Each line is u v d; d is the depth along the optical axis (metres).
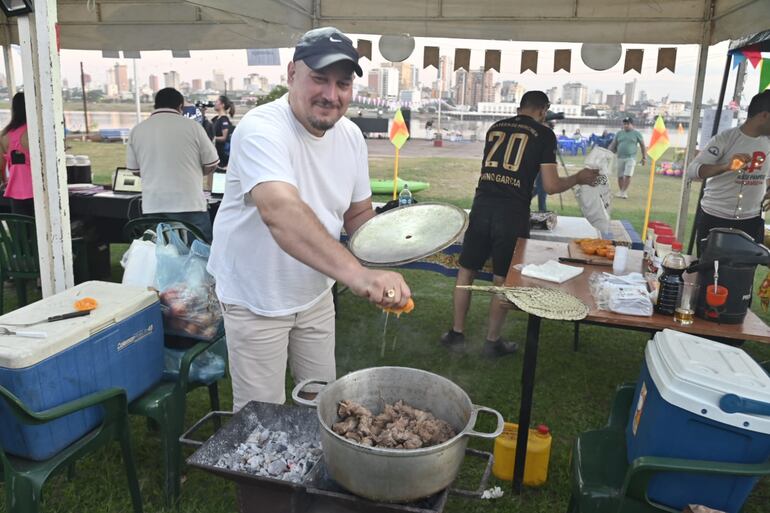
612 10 4.76
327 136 1.87
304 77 1.65
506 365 3.78
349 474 1.20
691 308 2.22
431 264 4.27
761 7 3.87
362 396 1.55
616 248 2.86
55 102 2.27
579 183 3.74
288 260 1.89
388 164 16.73
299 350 2.14
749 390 1.50
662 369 1.65
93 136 22.23
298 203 1.43
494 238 3.66
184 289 2.27
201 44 5.70
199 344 2.26
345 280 1.29
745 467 1.51
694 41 4.79
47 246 2.38
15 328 1.73
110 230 5.20
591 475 1.78
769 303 2.88
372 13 5.04
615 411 2.08
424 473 1.17
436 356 3.90
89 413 1.81
